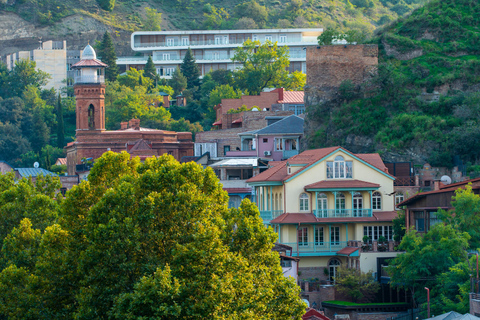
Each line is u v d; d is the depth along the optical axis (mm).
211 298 49125
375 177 97375
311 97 129125
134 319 48938
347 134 123125
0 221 72500
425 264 76438
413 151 113562
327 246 94562
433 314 72125
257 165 116438
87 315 51938
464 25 135500
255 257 56969
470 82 124062
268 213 97125
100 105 165250
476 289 66250
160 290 48500
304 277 93938
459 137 110312
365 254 90312
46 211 72688
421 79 125625
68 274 55406
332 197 96000
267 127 131875
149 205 53344
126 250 53000
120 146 163750
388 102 124875
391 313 82500
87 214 55844
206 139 152750
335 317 74750
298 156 100375
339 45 128625
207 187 58281
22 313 56031
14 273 58094
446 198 83188
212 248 51062
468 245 74938
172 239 53938
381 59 131875
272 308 55969
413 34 136375
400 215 93750
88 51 166875
